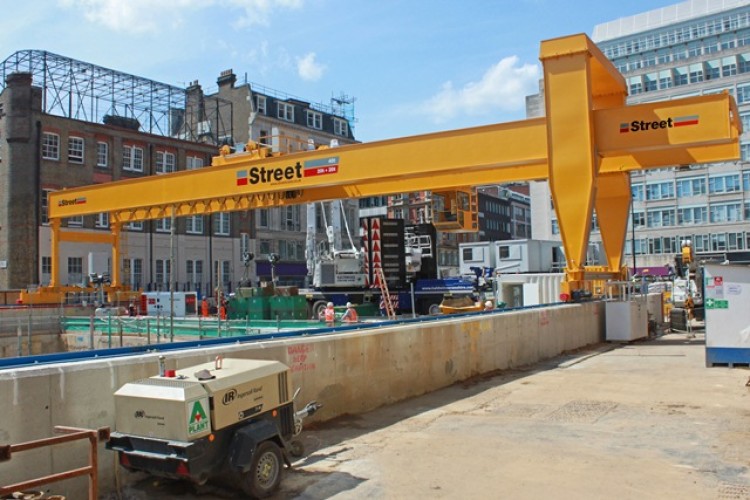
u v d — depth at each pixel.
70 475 4.92
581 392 11.75
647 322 23.56
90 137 47.16
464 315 14.78
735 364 14.45
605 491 6.21
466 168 21.95
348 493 6.30
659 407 10.20
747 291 14.44
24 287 42.25
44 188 44.12
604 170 22.14
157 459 5.59
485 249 53.59
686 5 81.94
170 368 7.07
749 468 6.89
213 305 40.31
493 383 13.06
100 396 6.37
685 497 6.02
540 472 6.87
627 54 81.06
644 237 76.62
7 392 5.64
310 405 7.70
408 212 80.12
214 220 55.41
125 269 48.06
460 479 6.68
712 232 72.12
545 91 20.36
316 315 32.59
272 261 35.66
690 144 19.16
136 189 30.12
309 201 26.09
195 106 62.19
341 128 73.12
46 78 46.75
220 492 6.34
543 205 82.81
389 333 11.12
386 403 10.87
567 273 20.55
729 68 73.19
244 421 6.11
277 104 65.06
